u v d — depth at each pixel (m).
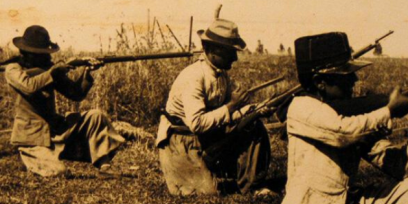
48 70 6.78
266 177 6.46
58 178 6.54
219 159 5.88
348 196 4.02
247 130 5.68
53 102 6.92
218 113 5.58
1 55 11.69
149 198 5.73
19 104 6.82
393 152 3.94
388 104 3.76
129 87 9.80
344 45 3.88
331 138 3.78
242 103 5.68
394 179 4.03
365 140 3.75
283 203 3.92
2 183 6.17
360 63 3.88
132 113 9.70
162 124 6.04
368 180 6.30
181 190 5.91
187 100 5.65
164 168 6.00
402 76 13.67
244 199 5.67
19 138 6.81
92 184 6.30
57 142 6.86
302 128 3.87
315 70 3.89
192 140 5.90
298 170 3.93
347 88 3.91
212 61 5.78
